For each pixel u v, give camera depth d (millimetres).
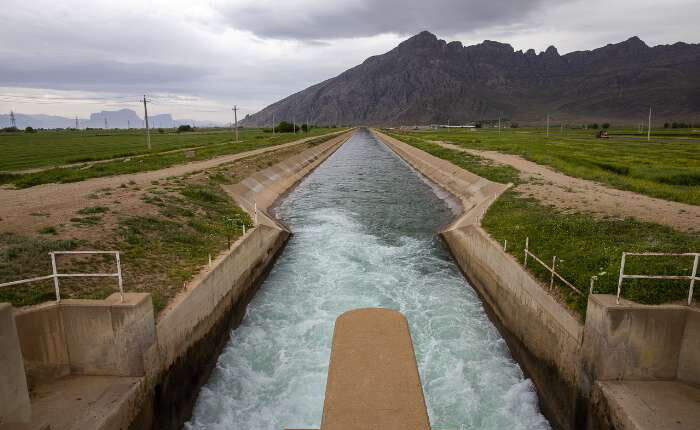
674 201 23766
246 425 10469
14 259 12422
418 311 16219
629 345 9234
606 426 8961
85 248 14305
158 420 10008
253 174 40031
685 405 8477
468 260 19938
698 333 8992
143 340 9438
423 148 71875
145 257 14641
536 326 12453
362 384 3744
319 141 101312
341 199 38250
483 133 147625
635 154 55031
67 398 8609
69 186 27000
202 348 12570
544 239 16844
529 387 12266
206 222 21094
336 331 4496
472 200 32344
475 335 14805
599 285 11297
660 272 11711
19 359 6945
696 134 107562
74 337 9352
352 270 20328
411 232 27125
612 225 17781
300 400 11164
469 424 10539
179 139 102812
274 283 19016
